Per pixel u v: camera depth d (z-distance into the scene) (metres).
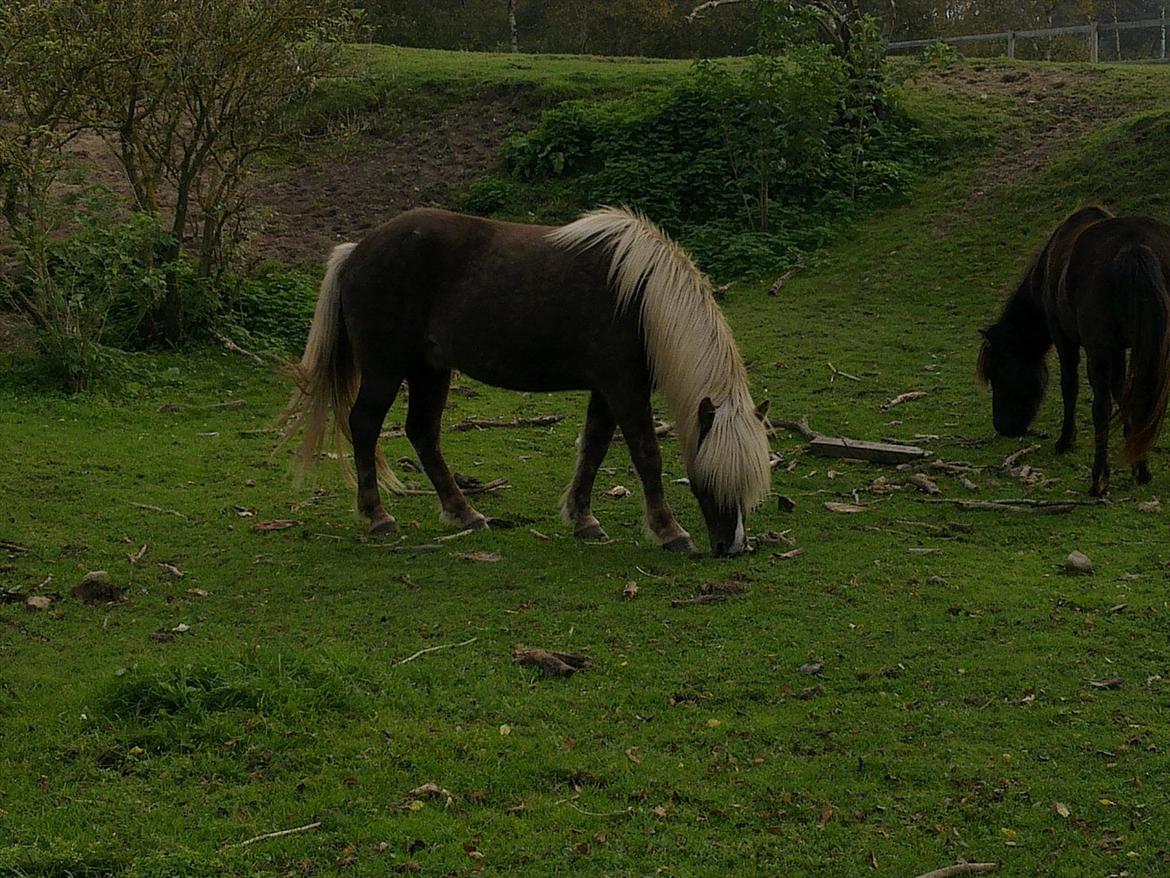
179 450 10.26
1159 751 5.05
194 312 13.48
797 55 16.83
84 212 13.05
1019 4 40.16
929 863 4.33
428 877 4.24
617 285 7.63
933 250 15.41
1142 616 6.46
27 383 11.52
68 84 12.29
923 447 10.20
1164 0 48.97
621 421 7.86
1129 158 15.92
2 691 5.66
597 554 7.76
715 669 5.91
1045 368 10.26
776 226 16.56
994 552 7.64
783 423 10.85
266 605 6.88
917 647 6.15
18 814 4.58
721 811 4.65
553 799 4.76
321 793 4.76
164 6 12.52
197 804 4.68
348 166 19.11
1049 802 4.70
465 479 9.45
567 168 18.42
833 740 5.21
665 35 33.38
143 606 6.86
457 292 7.96
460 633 6.40
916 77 18.97
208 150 13.52
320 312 8.45
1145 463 8.93
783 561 7.49
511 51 33.28
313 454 8.54
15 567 7.35
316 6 13.37
